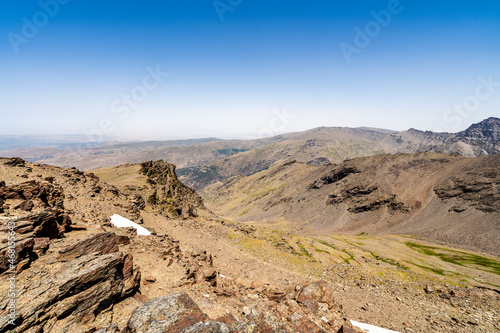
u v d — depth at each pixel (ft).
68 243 80.02
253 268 198.90
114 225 144.56
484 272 354.54
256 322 48.85
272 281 169.68
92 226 108.37
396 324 122.72
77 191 179.42
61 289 50.85
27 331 43.50
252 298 87.61
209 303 74.49
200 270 109.50
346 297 164.66
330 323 71.77
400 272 269.23
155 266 96.99
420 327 120.26
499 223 563.89
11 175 145.18
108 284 59.62
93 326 50.31
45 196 115.85
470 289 181.98
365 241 579.48
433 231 643.04
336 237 640.58
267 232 504.43
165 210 334.03
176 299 52.85
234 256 225.76
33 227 74.38
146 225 200.13
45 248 69.10
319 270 233.14
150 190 346.54
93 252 71.36
